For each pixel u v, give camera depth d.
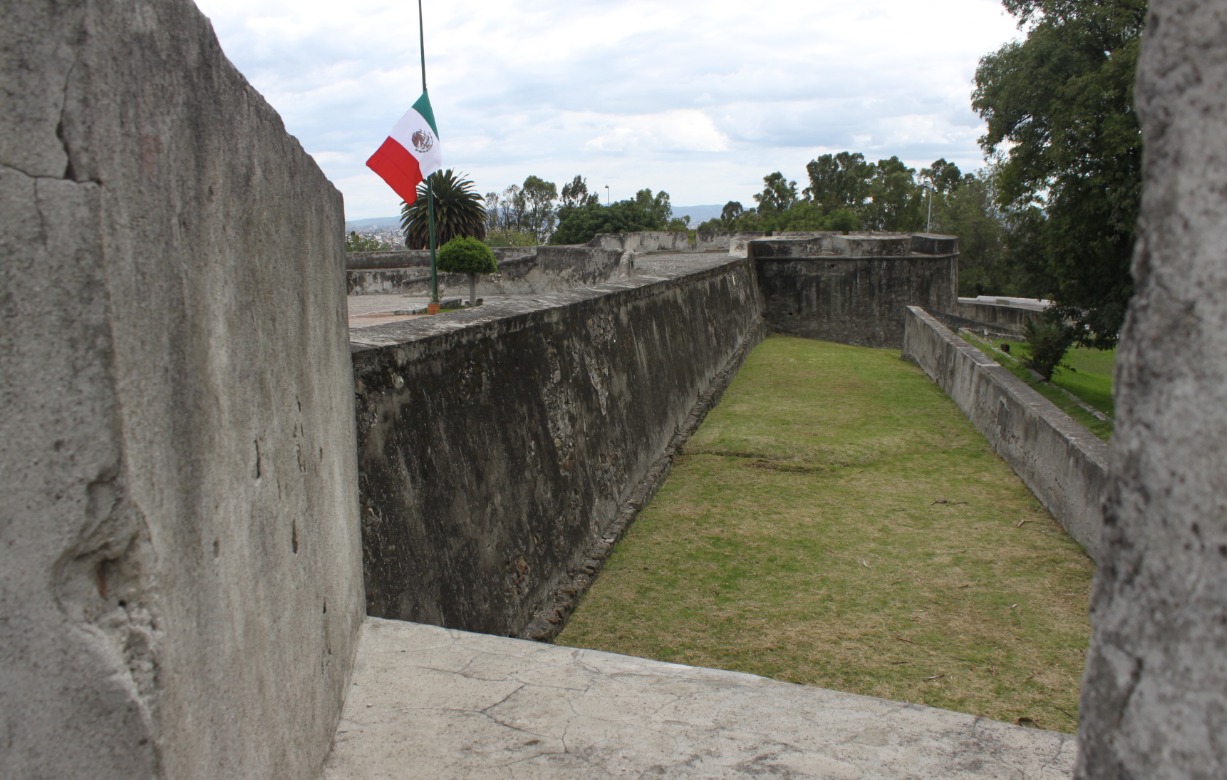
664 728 2.52
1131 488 0.94
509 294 23.19
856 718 2.60
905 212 49.34
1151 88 0.90
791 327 20.61
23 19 1.17
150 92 1.36
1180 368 0.88
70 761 1.28
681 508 7.32
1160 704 0.91
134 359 1.30
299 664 2.10
